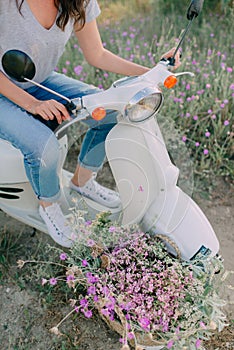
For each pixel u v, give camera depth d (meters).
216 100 2.81
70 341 1.95
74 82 2.12
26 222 2.13
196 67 3.34
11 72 1.85
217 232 2.48
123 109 1.65
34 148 1.81
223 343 1.96
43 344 1.95
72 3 1.78
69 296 2.11
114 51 3.46
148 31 3.84
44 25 1.81
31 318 2.04
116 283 1.82
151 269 1.80
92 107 1.63
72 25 1.91
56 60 1.98
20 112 1.87
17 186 1.99
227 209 2.62
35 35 1.79
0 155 1.90
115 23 3.83
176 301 1.74
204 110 3.03
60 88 2.09
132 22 3.89
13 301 2.10
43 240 2.35
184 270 1.78
